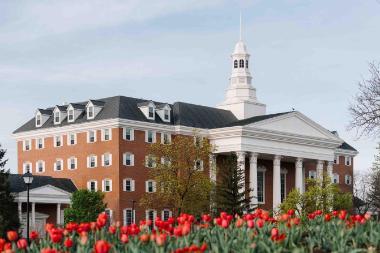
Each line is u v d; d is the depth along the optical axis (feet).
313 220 72.54
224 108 420.36
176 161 299.38
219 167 340.18
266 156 370.73
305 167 415.03
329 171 398.83
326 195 320.09
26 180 167.63
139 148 340.39
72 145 353.31
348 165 462.60
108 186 334.24
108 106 347.36
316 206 310.45
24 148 378.94
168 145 301.63
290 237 59.00
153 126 346.54
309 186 344.49
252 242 53.72
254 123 351.67
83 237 52.65
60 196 312.71
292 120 374.02
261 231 60.13
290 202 311.47
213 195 289.33
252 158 354.74
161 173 296.10
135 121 337.52
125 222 329.72
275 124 363.56
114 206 330.13
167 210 341.41
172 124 359.87
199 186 291.79
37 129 370.32
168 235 59.67
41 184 317.42
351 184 462.19
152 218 337.93
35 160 372.17
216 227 63.36
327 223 67.82
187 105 380.17
